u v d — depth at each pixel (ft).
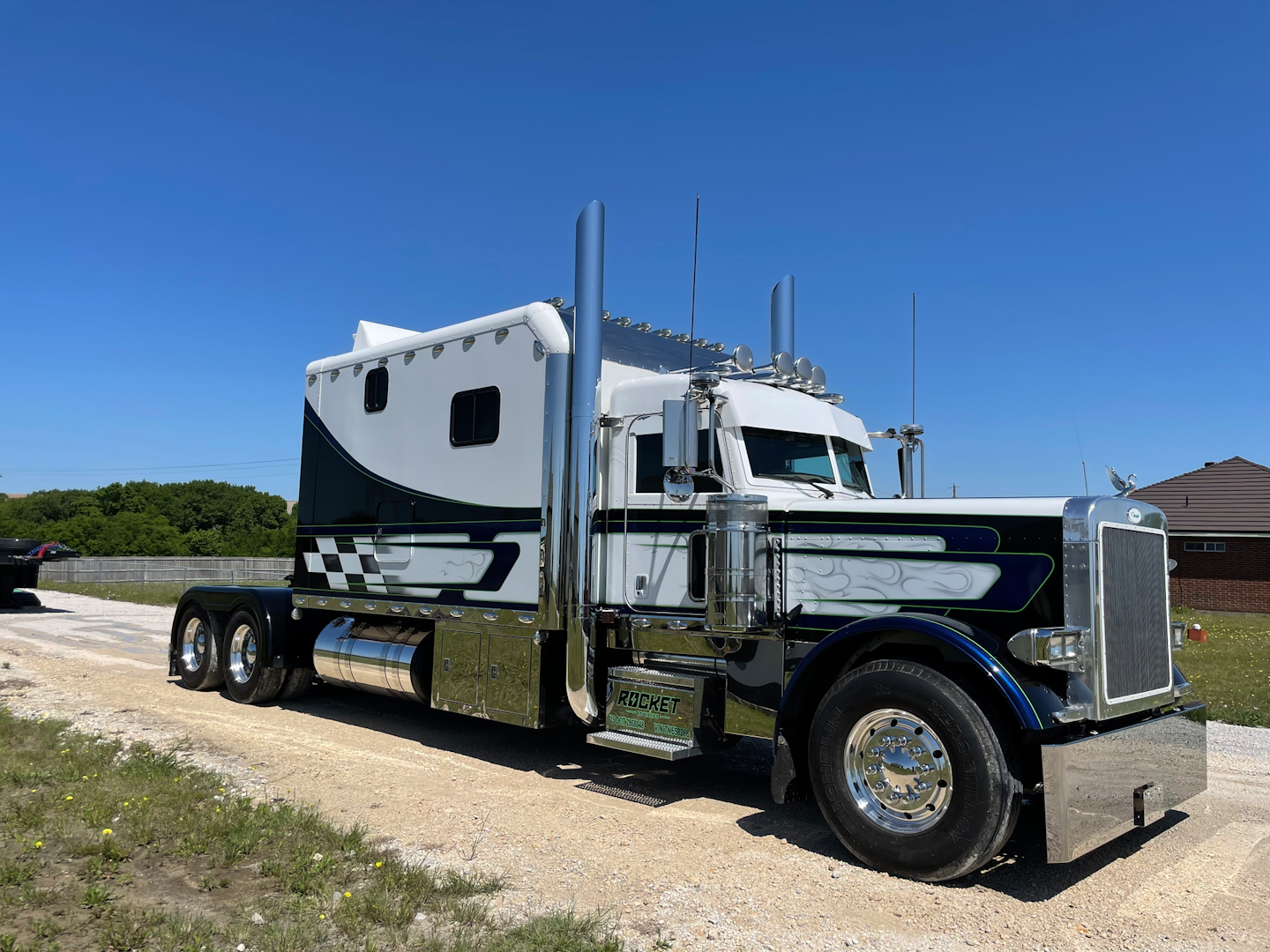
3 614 60.03
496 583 21.65
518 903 12.96
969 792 13.58
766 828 17.04
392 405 25.34
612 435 20.61
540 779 20.49
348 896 12.42
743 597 17.08
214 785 18.28
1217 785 20.42
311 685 29.68
